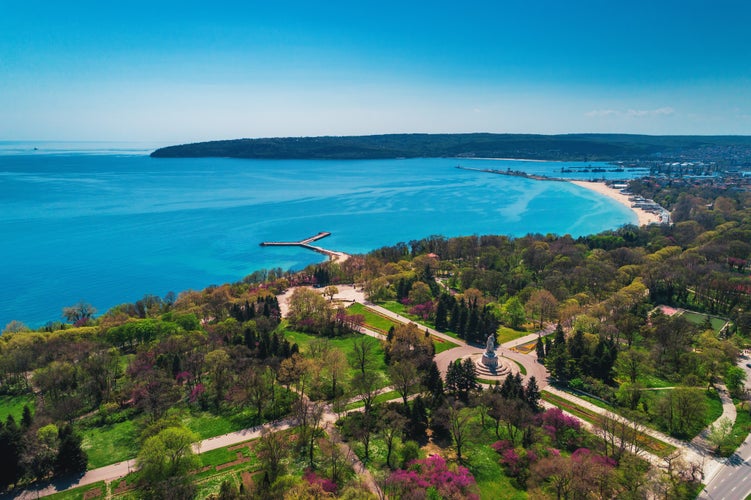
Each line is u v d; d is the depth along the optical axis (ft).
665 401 461.78
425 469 378.32
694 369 553.64
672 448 422.41
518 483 376.89
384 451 417.69
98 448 422.82
